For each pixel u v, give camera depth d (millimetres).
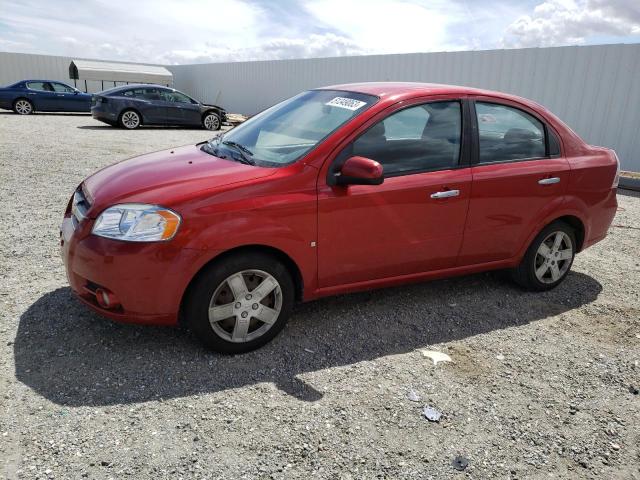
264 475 2264
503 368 3289
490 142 3949
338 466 2354
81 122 19234
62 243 3273
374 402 2842
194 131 18094
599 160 4496
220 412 2662
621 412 2914
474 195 3809
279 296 3262
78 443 2369
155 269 2861
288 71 21484
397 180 3500
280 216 3105
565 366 3357
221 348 3152
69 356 3064
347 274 3480
